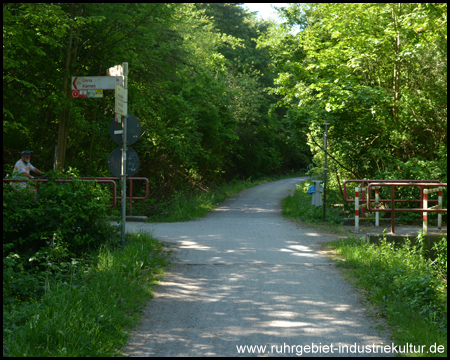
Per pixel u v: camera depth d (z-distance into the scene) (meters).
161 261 7.48
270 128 42.88
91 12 13.30
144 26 14.38
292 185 35.81
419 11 13.47
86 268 6.96
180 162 21.95
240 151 40.50
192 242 9.40
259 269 7.21
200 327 4.78
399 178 13.72
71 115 13.48
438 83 14.31
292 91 17.50
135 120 8.48
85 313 4.78
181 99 18.50
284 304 5.55
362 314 5.23
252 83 37.84
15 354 3.88
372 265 7.14
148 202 15.73
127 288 5.85
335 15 15.05
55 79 13.57
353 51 14.13
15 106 13.94
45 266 7.16
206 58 26.20
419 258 8.08
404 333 4.61
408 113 14.31
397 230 10.86
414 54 13.95
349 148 15.70
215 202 19.67
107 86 8.33
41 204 8.03
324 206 12.72
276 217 14.34
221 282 6.49
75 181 8.18
